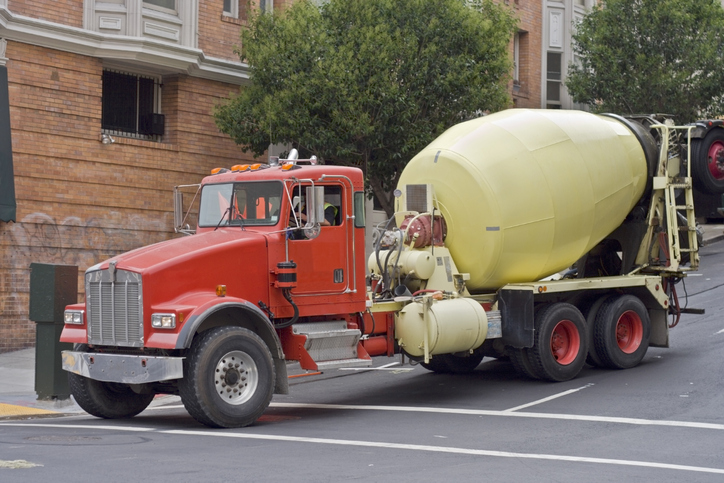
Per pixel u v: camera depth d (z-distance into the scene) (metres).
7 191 16.95
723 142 14.83
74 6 18.31
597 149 13.61
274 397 12.67
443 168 12.64
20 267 17.36
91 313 10.26
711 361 14.12
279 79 18.91
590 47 30.55
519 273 12.94
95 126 18.66
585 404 11.00
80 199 18.36
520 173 12.64
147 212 19.61
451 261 12.48
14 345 17.33
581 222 13.32
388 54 18.48
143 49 18.89
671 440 8.73
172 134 20.34
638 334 13.95
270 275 10.55
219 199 11.30
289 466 7.44
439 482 6.86
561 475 7.16
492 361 15.97
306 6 19.53
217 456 7.90
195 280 9.98
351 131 18.19
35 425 10.47
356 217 11.27
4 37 17.00
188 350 9.73
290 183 10.75
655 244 14.54
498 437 8.97
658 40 29.69
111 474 7.05
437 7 19.34
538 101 33.12
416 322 11.55
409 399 12.02
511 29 21.42
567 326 12.96
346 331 10.97
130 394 11.10
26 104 17.44
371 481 6.86
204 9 20.78
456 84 19.12
